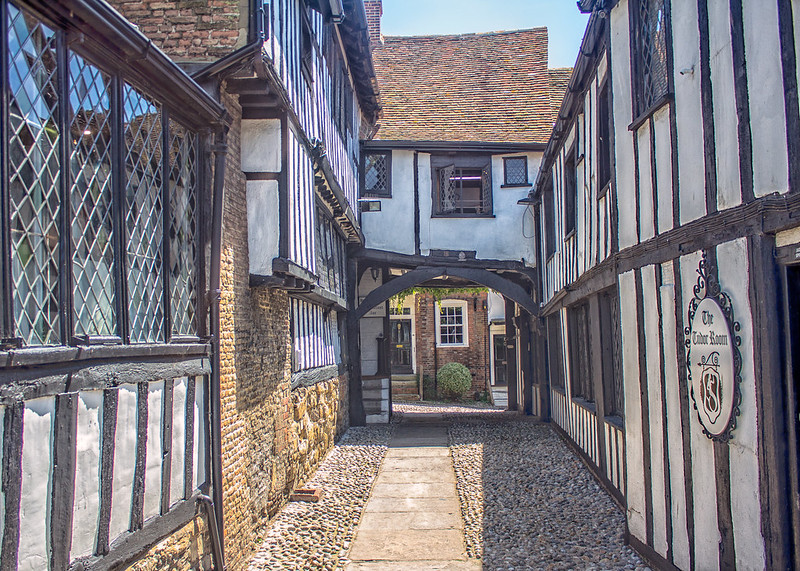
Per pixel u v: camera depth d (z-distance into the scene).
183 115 4.38
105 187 3.37
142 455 3.60
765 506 3.30
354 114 11.80
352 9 9.11
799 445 3.17
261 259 5.76
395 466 9.37
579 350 9.71
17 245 2.65
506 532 6.02
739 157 3.51
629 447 5.49
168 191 4.08
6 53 2.54
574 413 9.66
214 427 4.67
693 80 4.12
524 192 13.19
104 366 3.23
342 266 11.91
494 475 8.41
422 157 13.21
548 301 11.83
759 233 3.30
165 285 4.02
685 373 4.30
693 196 4.15
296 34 6.55
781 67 3.09
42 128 2.82
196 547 4.32
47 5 2.77
